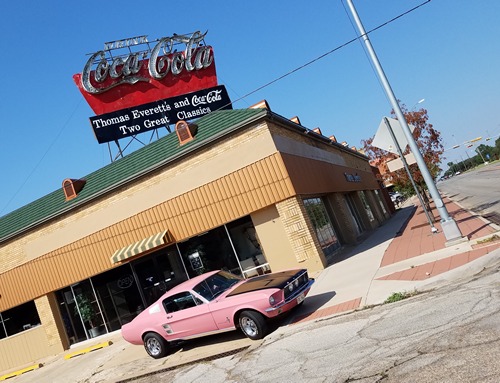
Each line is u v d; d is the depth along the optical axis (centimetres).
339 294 1048
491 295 646
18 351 1972
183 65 2467
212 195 1589
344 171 2614
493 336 502
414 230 1886
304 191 1594
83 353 1661
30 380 1554
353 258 1548
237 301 927
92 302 1842
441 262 994
